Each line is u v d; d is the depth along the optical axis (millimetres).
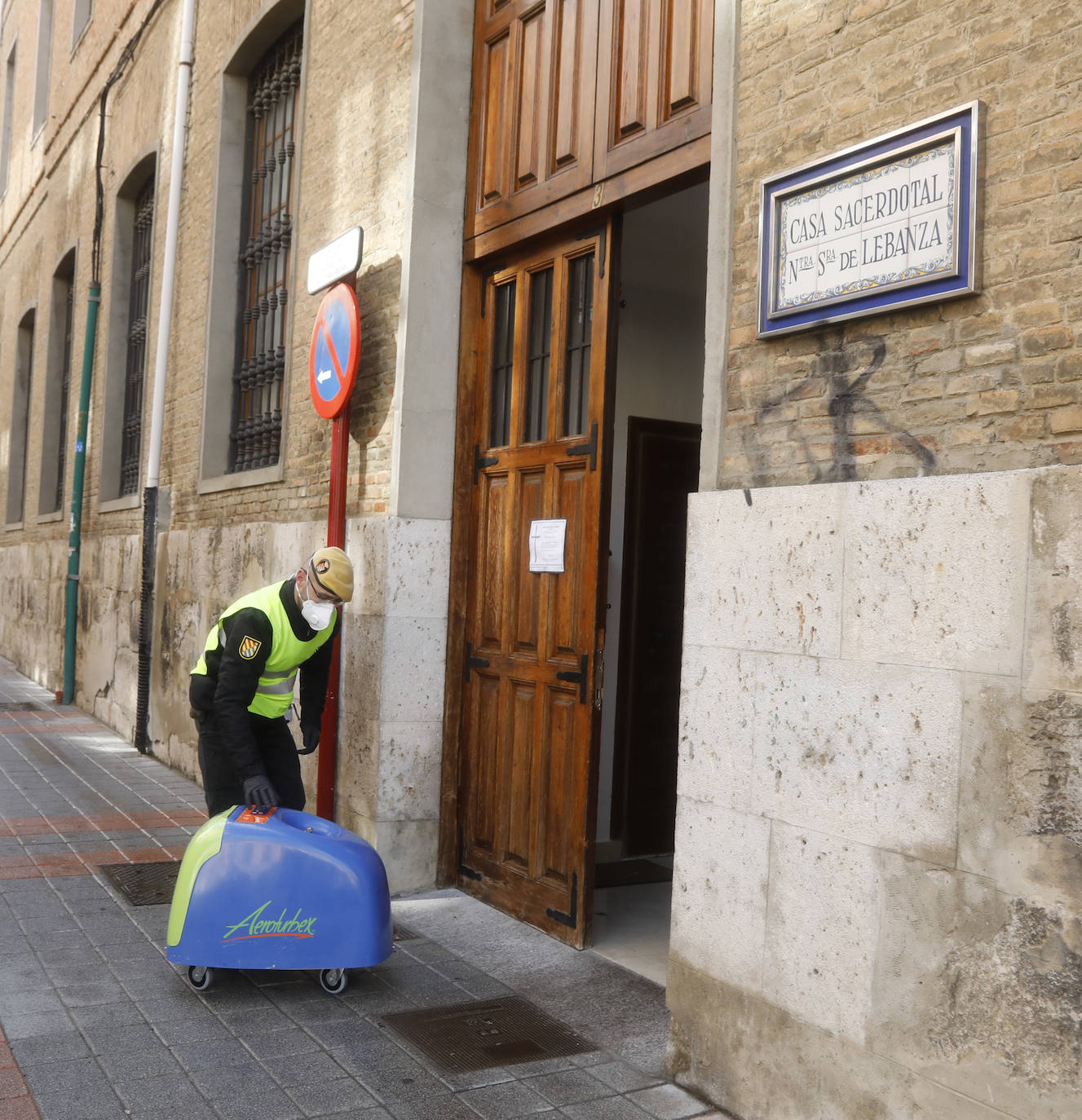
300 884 4066
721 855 3406
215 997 4086
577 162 4883
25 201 18031
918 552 2826
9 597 17703
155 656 9375
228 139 8688
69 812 7082
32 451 16625
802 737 3141
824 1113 3029
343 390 5621
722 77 3561
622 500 6684
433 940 4855
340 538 5750
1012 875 2574
